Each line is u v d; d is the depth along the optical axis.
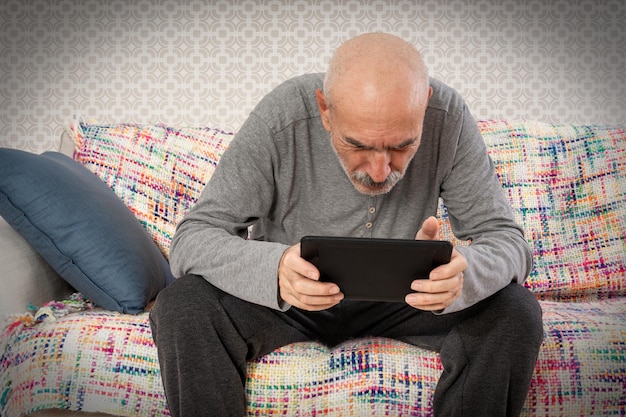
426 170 1.47
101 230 1.62
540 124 2.07
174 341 1.25
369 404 1.32
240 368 1.31
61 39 2.38
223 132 2.05
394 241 1.15
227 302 1.31
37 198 1.58
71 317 1.49
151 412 1.38
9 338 1.41
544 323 1.46
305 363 1.35
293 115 1.43
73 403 1.39
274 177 1.46
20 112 2.42
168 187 1.95
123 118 2.39
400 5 2.32
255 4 2.33
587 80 2.36
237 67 2.36
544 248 1.93
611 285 1.89
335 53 1.27
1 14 2.39
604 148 2.01
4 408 1.38
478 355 1.27
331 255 1.17
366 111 1.15
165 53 2.36
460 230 1.53
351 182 1.41
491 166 1.51
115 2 2.35
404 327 1.42
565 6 2.33
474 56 2.34
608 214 1.96
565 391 1.37
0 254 1.53
